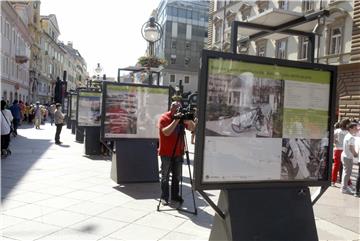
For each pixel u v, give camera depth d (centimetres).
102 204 662
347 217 675
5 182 800
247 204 428
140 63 1333
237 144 425
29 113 3366
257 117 434
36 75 6188
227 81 417
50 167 1021
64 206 638
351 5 2142
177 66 7119
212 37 4122
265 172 441
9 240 477
